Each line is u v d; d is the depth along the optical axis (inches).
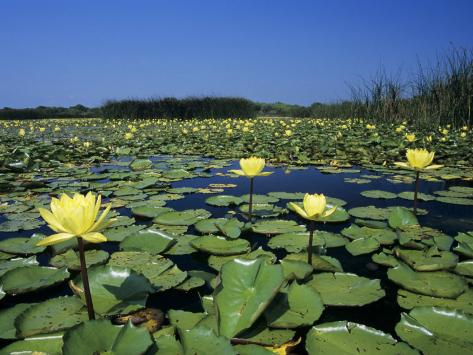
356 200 176.7
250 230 131.0
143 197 178.2
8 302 84.4
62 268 93.7
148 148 404.8
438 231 124.8
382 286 92.2
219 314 68.0
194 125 783.7
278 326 68.7
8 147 362.0
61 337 65.7
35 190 191.5
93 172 255.8
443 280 89.2
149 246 111.2
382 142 362.6
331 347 63.9
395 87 634.8
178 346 60.2
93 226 64.9
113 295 79.3
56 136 570.3
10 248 111.4
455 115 503.5
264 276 73.6
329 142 377.1
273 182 222.7
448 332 68.5
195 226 131.3
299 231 126.8
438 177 232.8
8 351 62.5
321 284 88.7
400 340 69.7
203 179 233.8
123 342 58.6
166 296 86.0
